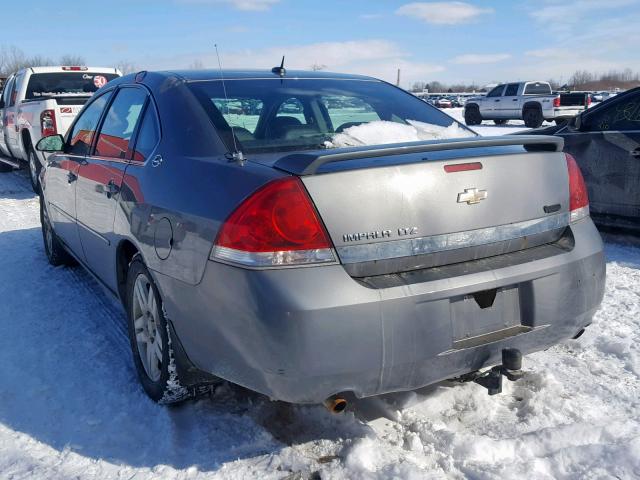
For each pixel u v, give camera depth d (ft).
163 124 10.22
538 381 10.25
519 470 7.99
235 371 7.97
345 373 7.49
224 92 10.41
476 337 8.23
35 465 8.55
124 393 10.37
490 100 81.25
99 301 14.74
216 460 8.55
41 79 33.24
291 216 7.39
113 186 11.07
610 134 18.51
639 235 19.53
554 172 9.07
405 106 11.75
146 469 8.41
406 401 9.83
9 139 35.55
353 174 7.62
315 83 11.66
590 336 12.17
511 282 8.29
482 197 8.27
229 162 8.58
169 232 8.77
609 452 8.15
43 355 11.87
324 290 7.33
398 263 7.80
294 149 9.28
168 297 8.82
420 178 7.89
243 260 7.50
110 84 14.10
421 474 7.90
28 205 27.86
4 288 15.76
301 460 8.45
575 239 9.10
